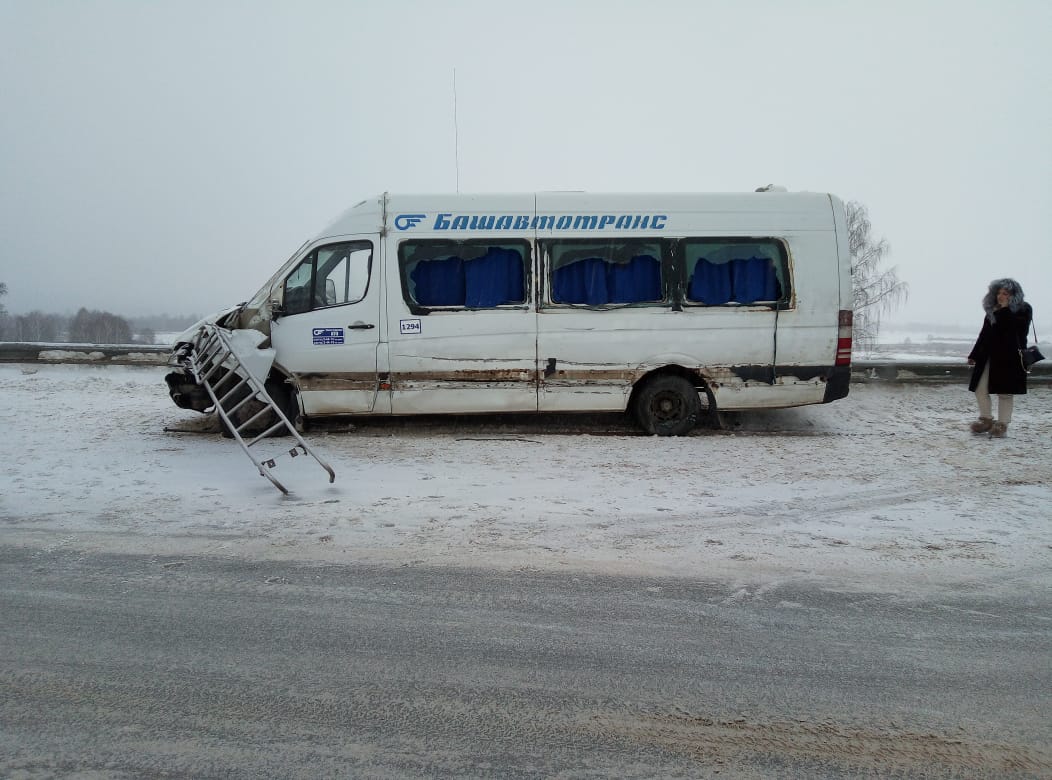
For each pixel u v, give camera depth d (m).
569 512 5.60
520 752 2.76
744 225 8.73
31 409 10.11
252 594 4.14
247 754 2.74
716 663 3.42
